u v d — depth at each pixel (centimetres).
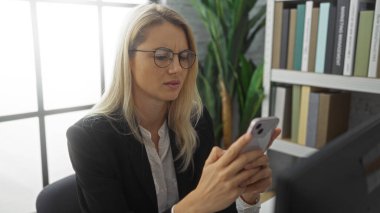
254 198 88
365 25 138
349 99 177
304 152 167
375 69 138
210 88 228
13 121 186
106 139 92
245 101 216
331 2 155
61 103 206
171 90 88
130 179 95
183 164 104
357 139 42
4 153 186
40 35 190
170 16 86
